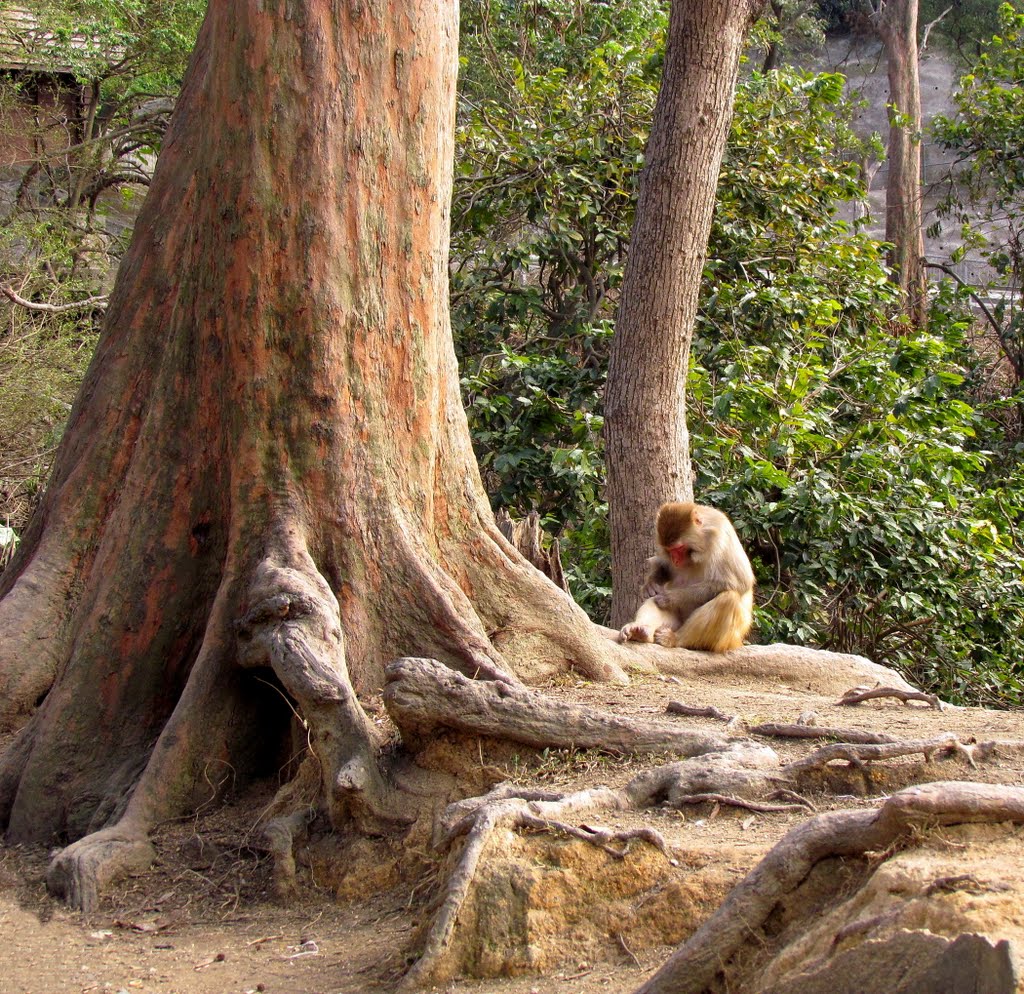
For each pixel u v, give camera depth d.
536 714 5.27
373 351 6.31
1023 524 13.79
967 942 2.58
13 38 21.70
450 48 6.65
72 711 6.12
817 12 33.34
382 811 5.13
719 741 5.05
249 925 4.86
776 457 11.32
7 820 6.12
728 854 4.01
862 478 11.26
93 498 6.93
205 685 5.89
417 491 6.46
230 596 6.04
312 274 6.16
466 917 3.95
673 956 3.44
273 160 6.13
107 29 21.36
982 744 4.69
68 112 23.77
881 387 11.98
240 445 6.20
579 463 10.92
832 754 4.59
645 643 7.50
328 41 6.16
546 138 14.06
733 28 9.41
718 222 13.98
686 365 9.68
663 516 8.19
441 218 6.62
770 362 12.29
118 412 6.93
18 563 7.30
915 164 22.72
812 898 3.44
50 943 4.77
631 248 9.69
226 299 6.23
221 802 5.81
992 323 20.83
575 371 12.20
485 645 6.19
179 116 7.27
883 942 2.82
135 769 6.01
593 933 3.92
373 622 6.17
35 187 22.98
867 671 7.69
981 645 11.97
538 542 7.84
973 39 33.56
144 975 4.40
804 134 14.84
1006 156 20.33
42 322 17.09
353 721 5.34
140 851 5.36
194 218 6.47
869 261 14.68
